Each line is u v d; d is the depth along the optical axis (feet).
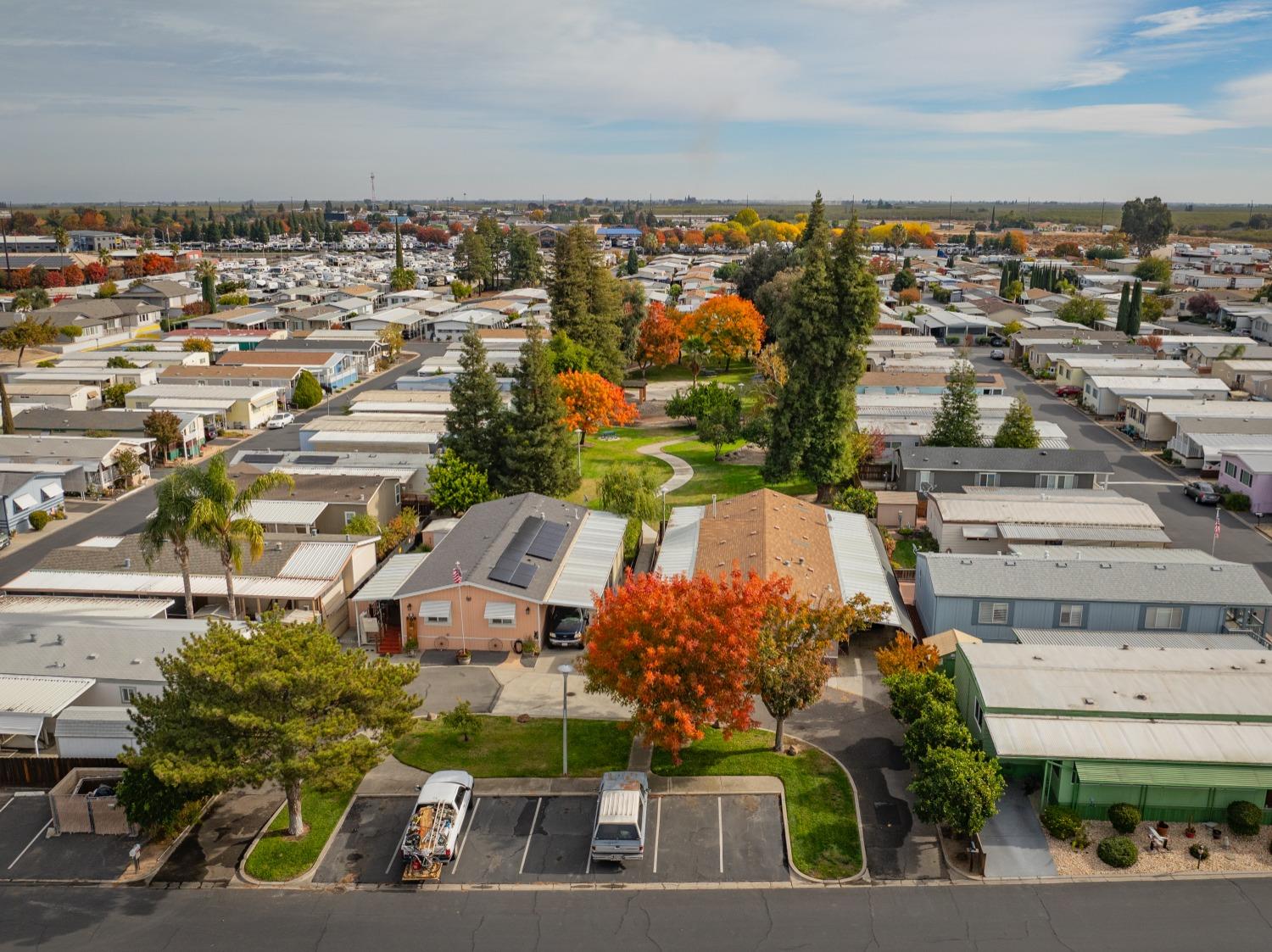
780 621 128.47
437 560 185.37
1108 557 184.75
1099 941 98.99
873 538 209.05
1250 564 205.57
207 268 582.35
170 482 155.22
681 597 127.03
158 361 408.67
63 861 114.73
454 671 162.91
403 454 267.39
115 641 150.82
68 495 264.11
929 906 104.73
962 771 111.04
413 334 549.54
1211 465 271.90
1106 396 344.49
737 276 567.59
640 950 98.53
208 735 109.50
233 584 179.32
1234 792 117.60
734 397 327.26
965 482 248.73
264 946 99.76
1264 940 98.94
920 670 142.82
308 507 217.56
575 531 203.51
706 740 138.21
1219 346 426.10
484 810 123.24
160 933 101.81
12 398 343.26
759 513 201.98
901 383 356.18
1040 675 132.26
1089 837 115.96
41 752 137.08
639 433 338.75
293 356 400.06
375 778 130.52
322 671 112.06
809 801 123.65
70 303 525.75
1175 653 140.97
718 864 112.47
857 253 243.81
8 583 186.91
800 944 99.09
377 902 106.63
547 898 107.04
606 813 113.19
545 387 247.29
